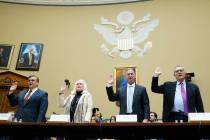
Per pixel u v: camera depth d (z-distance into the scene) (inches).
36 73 456.1
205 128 144.6
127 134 158.6
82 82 219.5
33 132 166.4
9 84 442.6
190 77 407.8
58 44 475.2
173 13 458.0
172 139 156.8
